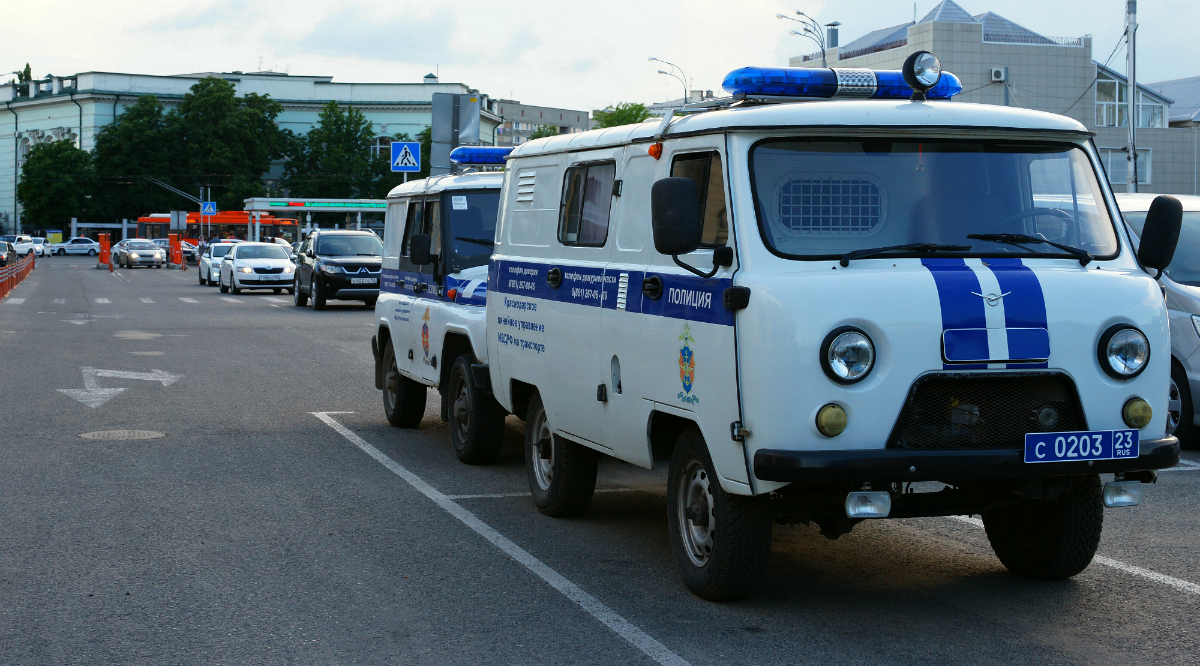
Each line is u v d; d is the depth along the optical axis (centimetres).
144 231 8269
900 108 535
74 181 9538
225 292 3741
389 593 570
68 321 2416
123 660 473
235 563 624
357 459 935
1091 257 535
